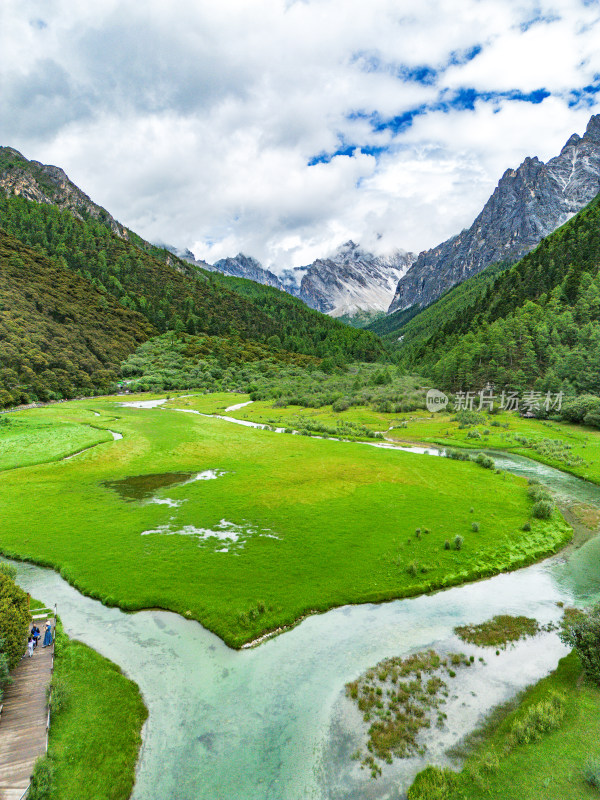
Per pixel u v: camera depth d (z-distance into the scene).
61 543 45.50
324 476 70.38
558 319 166.12
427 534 48.22
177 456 83.25
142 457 81.75
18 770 19.92
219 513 54.06
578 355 140.12
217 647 30.50
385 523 51.00
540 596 37.31
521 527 50.56
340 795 19.77
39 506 56.06
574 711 23.44
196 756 21.95
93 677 26.97
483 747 22.00
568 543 47.88
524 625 33.06
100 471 72.62
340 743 22.70
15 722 22.83
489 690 26.31
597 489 66.88
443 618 34.06
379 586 38.12
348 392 191.50
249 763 21.56
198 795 19.91
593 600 36.59
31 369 151.75
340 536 47.47
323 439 103.88
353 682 27.16
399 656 29.58
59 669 27.41
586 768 19.09
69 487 64.06
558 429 112.75
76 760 21.12
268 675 27.80
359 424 129.38
